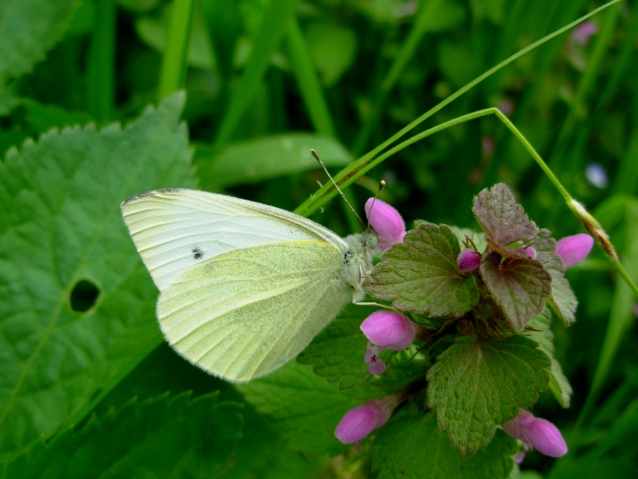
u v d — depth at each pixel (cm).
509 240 8
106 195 11
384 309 9
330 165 16
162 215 10
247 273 10
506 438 9
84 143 11
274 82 16
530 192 17
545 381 8
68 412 10
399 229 10
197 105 16
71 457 9
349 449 11
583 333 15
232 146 14
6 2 12
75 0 12
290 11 13
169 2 17
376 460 9
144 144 11
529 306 8
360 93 18
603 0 19
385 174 17
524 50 11
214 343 10
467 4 18
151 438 10
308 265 10
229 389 12
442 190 17
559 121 18
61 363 10
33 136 13
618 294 14
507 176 18
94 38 14
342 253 10
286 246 10
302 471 11
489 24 17
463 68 17
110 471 9
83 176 11
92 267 11
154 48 16
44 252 11
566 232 16
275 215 10
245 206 10
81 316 11
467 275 8
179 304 10
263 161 14
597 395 15
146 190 11
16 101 13
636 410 13
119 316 11
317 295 10
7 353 10
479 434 8
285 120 16
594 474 13
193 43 16
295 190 16
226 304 10
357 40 17
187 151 11
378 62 17
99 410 11
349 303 10
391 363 9
